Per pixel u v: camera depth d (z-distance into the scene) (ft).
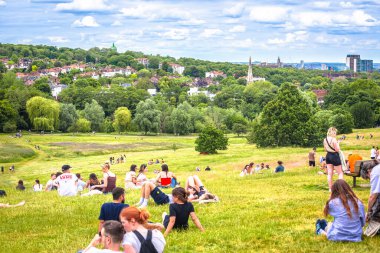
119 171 237.25
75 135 526.57
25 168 283.38
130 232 32.76
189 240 43.47
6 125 524.11
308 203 61.72
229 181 102.47
